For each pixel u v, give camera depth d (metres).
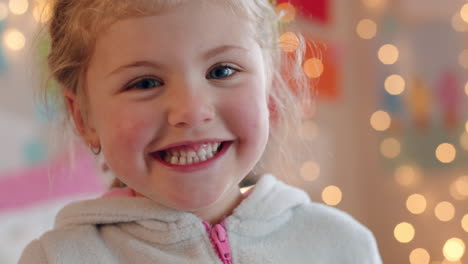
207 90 0.67
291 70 1.02
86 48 0.71
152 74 0.66
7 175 1.51
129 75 0.66
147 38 0.65
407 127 2.50
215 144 0.70
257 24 0.77
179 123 0.65
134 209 0.77
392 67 2.46
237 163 0.72
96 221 0.78
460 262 2.38
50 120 0.97
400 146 2.49
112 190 0.84
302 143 1.69
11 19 1.54
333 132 2.33
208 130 0.67
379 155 2.49
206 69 0.67
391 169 2.50
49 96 0.98
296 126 1.01
